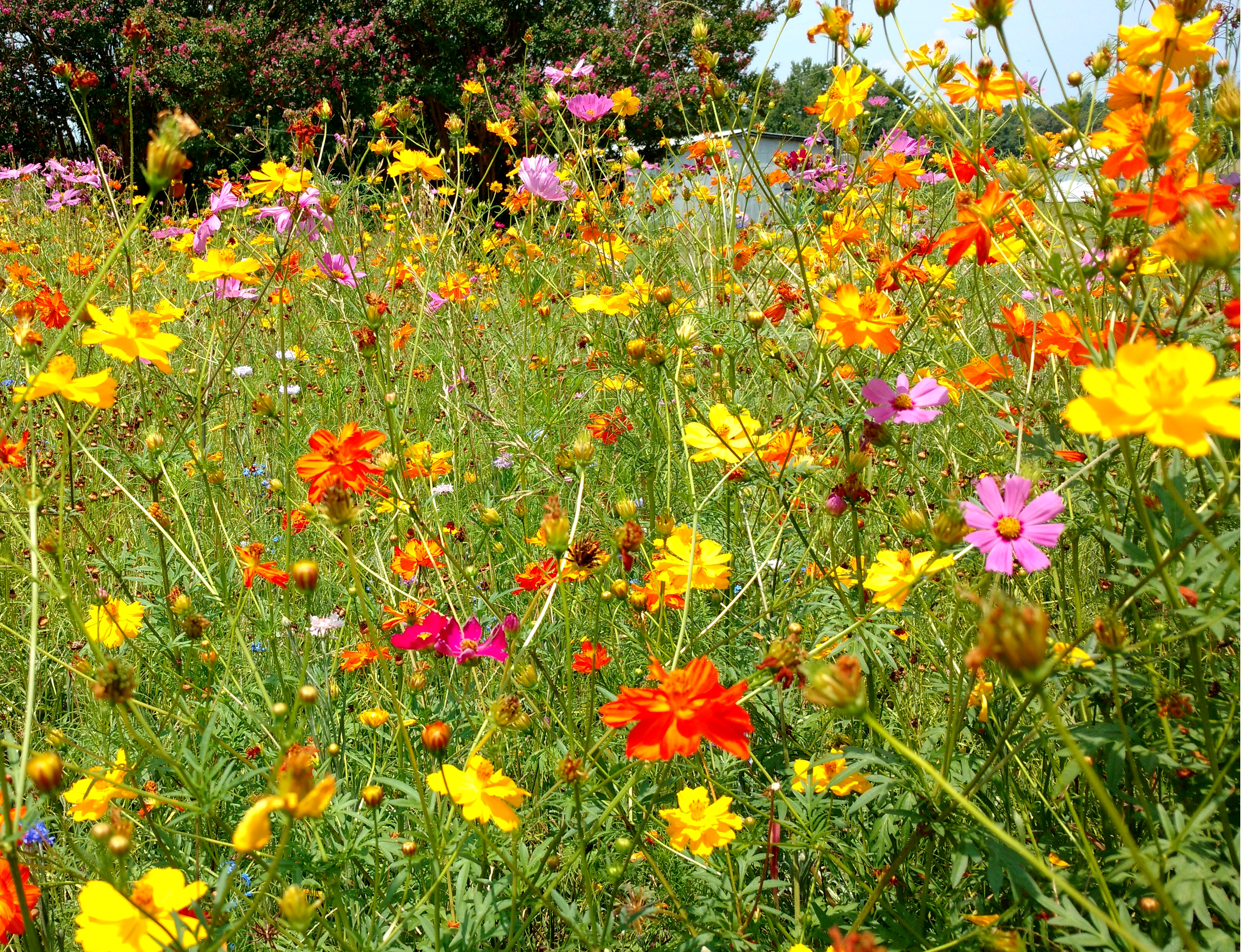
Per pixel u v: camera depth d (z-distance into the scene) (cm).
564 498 318
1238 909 126
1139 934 127
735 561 240
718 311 297
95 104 1625
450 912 169
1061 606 204
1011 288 284
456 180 456
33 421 358
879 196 389
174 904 127
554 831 196
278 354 425
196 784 152
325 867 164
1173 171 156
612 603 218
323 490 184
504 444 318
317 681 234
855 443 246
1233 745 146
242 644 200
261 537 340
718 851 189
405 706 214
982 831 145
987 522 158
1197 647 138
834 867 195
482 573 289
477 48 1655
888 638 199
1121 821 90
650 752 132
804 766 187
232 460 383
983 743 203
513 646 183
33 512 156
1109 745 156
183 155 151
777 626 227
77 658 213
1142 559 135
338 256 389
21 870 146
